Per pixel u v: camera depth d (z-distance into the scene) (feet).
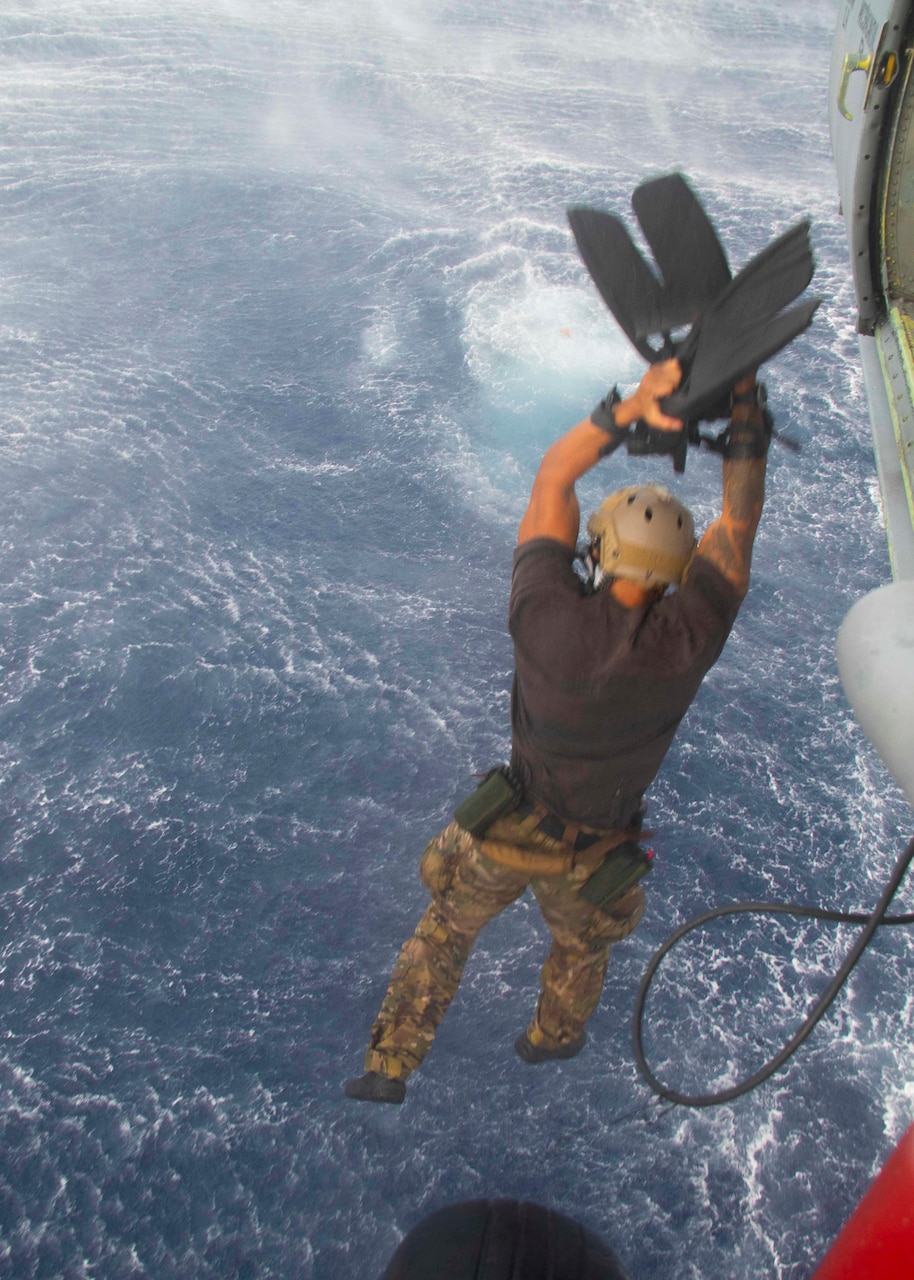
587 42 68.44
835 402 29.27
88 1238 12.23
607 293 5.78
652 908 16.33
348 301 34.53
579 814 8.26
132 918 16.10
